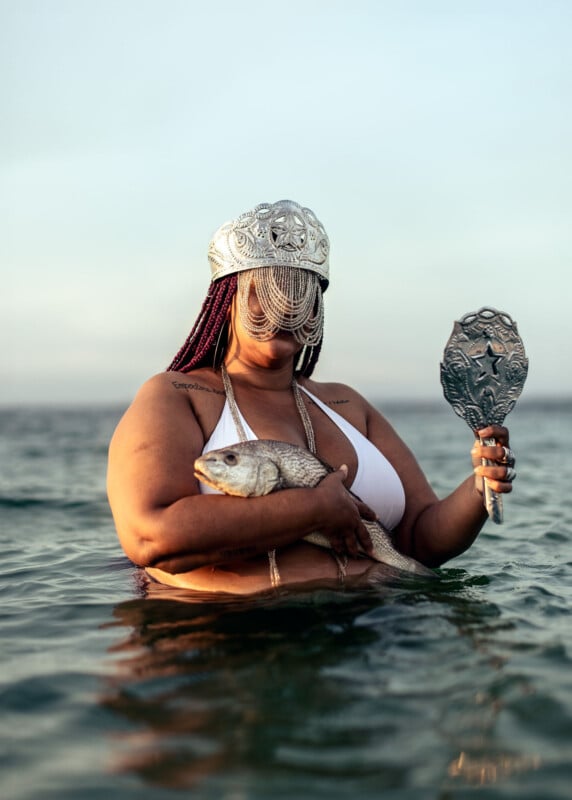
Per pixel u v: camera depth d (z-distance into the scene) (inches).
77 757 80.1
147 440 135.1
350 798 70.7
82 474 506.6
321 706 89.7
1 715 90.4
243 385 153.3
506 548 207.9
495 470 139.6
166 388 144.9
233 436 142.9
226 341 157.9
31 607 142.3
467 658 104.3
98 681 100.0
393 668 100.7
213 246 153.0
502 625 119.1
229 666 102.4
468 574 163.0
